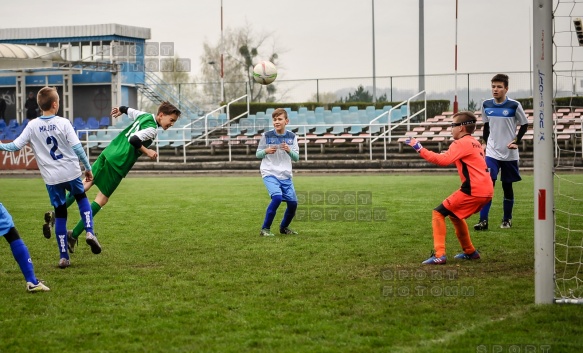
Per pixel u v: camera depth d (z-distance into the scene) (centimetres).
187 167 2716
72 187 742
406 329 499
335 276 679
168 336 490
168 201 1467
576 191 1500
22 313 555
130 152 796
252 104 3372
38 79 3522
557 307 546
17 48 3098
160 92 3566
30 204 1450
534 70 547
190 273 704
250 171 2603
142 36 3612
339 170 2503
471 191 727
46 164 733
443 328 500
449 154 727
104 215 1216
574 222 1017
